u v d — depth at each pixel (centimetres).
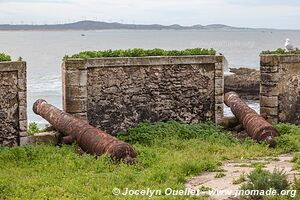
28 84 4838
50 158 1124
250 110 1514
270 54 1638
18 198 838
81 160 1088
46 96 4003
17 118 1274
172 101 1542
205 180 945
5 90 1253
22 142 1277
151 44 16125
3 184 911
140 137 1408
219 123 1599
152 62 1495
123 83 1464
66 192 878
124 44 15525
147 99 1505
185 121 1568
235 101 1603
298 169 1009
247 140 1376
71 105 1378
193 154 1197
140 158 1112
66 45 14300
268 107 1622
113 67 1445
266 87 1622
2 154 1146
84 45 14275
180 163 1041
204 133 1458
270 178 819
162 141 1366
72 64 1367
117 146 1090
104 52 1472
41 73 5950
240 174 979
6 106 1258
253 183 822
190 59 1547
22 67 1270
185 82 1555
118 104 1462
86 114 1398
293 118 1666
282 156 1218
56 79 5312
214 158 1155
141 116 1501
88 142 1160
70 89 1373
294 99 1661
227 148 1293
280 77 1623
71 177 978
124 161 1078
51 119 1306
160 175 956
